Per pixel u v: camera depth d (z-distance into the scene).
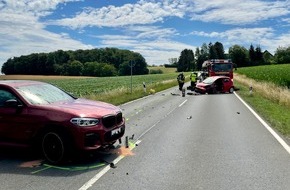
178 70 191.75
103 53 147.62
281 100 18.23
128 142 8.94
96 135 6.92
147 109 16.66
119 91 26.70
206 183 5.75
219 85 27.77
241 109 16.28
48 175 6.25
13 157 7.57
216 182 5.79
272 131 10.37
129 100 21.75
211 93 27.42
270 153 7.69
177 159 7.24
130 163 6.96
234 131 10.42
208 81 28.00
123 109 16.70
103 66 129.75
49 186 5.65
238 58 166.62
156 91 31.50
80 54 145.12
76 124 6.74
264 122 12.16
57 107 7.12
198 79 37.44
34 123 7.04
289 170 6.42
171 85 42.72
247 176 6.09
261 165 6.76
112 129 7.38
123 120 8.19
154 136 9.75
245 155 7.53
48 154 7.00
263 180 5.87
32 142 7.18
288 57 156.88
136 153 7.77
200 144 8.66
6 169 6.66
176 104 19.14
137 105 18.69
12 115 7.28
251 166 6.69
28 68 124.50
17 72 124.75
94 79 83.88
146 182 5.82
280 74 45.44
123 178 6.03
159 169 6.54
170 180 5.91
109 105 8.11
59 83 63.03
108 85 51.78
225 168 6.58
